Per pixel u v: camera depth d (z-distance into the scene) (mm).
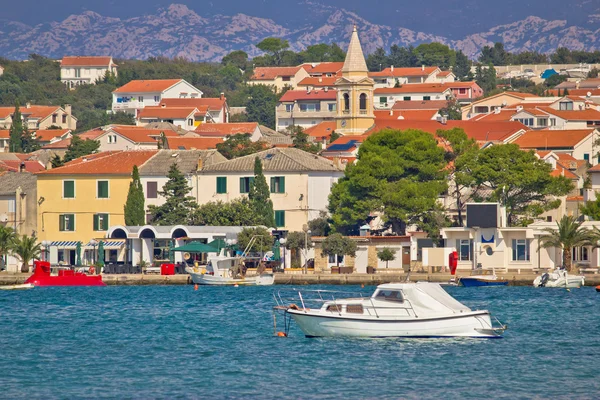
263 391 186250
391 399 181375
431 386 189875
